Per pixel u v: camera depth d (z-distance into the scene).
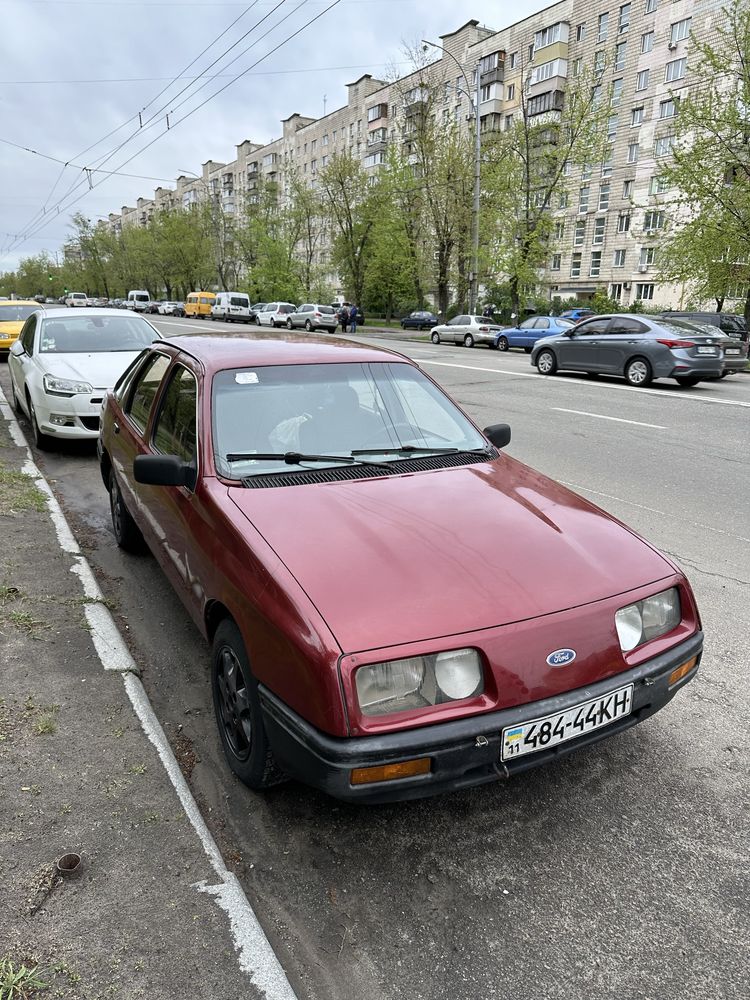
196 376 3.34
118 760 2.66
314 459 3.04
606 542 2.65
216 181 106.25
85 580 4.21
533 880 2.25
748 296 24.88
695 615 2.60
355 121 73.25
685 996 1.88
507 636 2.14
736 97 23.33
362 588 2.21
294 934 2.05
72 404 7.41
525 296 35.41
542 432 9.38
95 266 100.50
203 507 2.81
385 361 3.70
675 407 11.52
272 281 60.97
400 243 41.25
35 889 2.07
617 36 46.78
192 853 2.25
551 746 2.22
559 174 33.84
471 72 57.09
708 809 2.57
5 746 2.70
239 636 2.46
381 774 2.02
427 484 2.95
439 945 2.02
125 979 1.82
